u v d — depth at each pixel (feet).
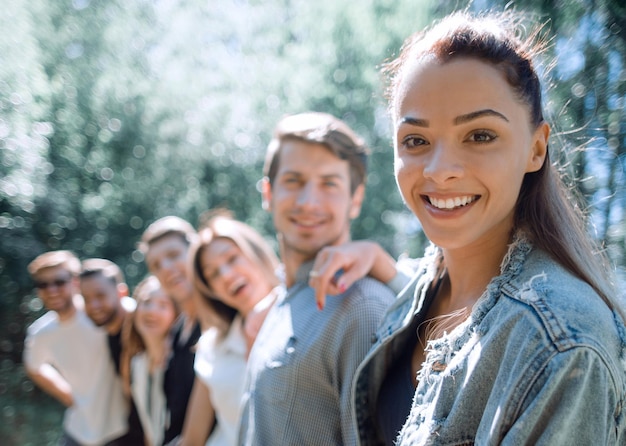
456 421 3.14
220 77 39.55
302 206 5.64
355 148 5.96
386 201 36.40
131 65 32.94
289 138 5.88
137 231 34.50
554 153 4.00
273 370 5.04
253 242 7.55
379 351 4.31
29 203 23.52
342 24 36.76
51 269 11.87
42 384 12.72
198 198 37.86
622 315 3.28
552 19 7.77
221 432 7.50
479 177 3.32
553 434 2.69
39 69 21.31
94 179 32.65
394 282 5.24
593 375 2.70
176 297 9.56
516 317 2.98
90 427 11.56
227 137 38.86
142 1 33.22
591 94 7.68
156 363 9.76
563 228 3.41
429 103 3.39
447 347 3.41
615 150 7.50
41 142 21.45
